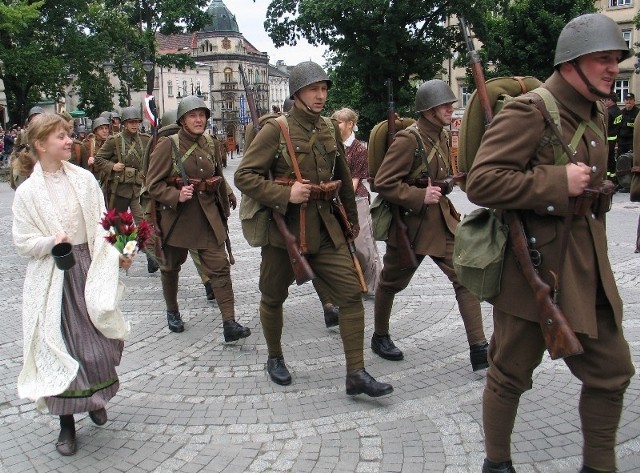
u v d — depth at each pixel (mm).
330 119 4273
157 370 4758
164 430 3791
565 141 2586
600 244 2662
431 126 4598
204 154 5523
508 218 2729
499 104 3047
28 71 31297
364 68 28453
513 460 3305
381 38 27500
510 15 27391
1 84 33188
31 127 3479
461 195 15211
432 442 3533
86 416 3994
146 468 3377
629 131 13195
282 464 3355
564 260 2586
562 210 2516
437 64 29766
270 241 4164
